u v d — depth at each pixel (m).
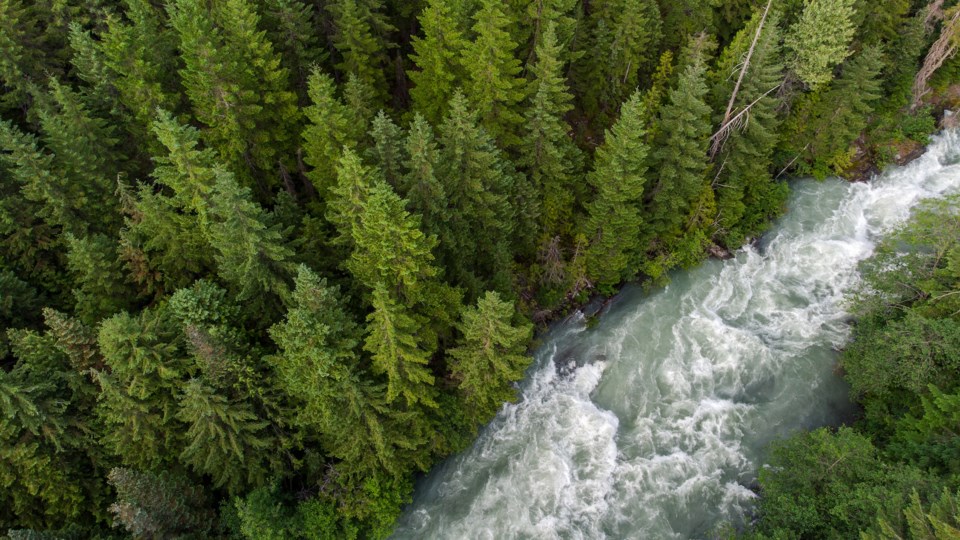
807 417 35.03
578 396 36.66
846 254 42.53
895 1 43.75
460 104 29.59
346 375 26.41
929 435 27.00
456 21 36.53
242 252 28.05
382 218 25.22
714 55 46.03
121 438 27.78
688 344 38.69
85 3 37.22
